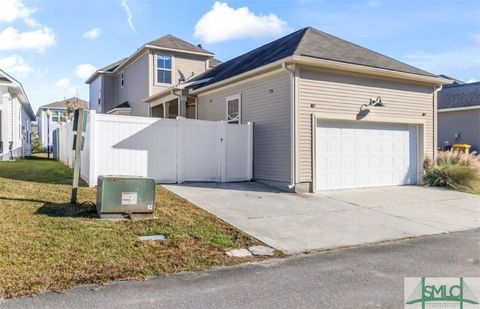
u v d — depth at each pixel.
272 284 4.62
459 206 10.44
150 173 11.12
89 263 5.05
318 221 8.13
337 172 12.15
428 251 6.25
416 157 14.09
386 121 13.02
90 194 9.08
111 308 3.84
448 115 23.50
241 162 12.70
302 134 11.27
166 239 6.27
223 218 7.93
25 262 4.92
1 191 8.77
